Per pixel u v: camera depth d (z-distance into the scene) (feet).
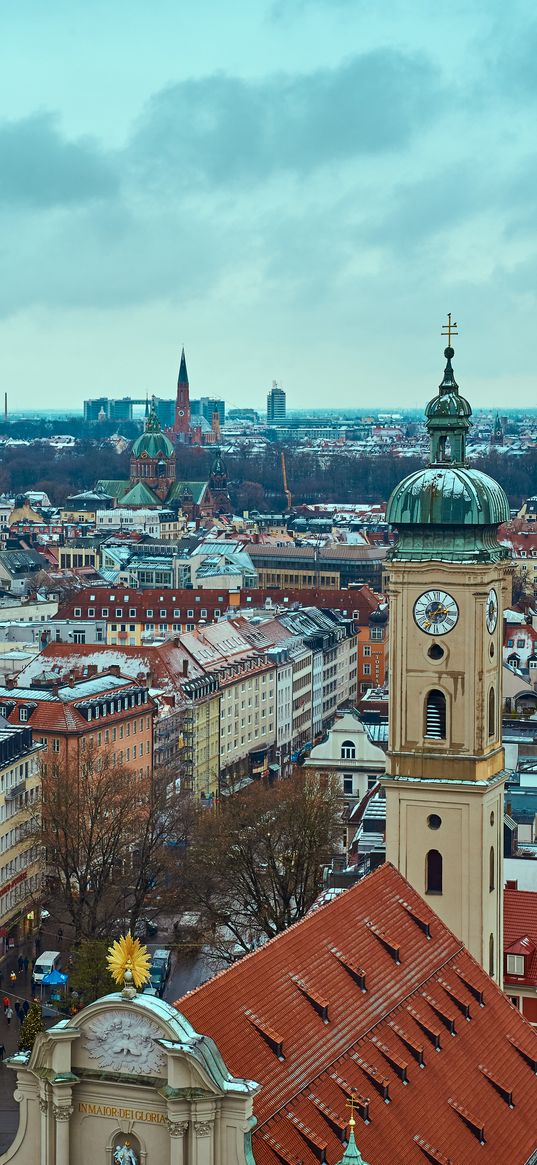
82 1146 306.35
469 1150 348.18
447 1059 367.66
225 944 613.93
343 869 620.08
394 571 439.22
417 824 444.14
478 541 435.53
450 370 438.81
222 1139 295.69
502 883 461.78
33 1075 310.24
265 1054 326.03
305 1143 315.58
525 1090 379.96
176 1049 294.05
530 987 499.51
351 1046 346.54
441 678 439.22
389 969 378.32
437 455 442.09
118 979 307.37
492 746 448.65
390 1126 336.70
